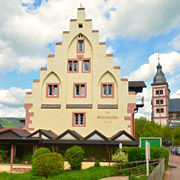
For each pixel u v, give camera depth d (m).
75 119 25.44
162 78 107.50
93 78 25.86
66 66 26.47
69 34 27.12
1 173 19.66
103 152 22.89
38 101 25.94
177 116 110.31
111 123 24.80
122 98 25.20
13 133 22.23
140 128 65.75
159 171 13.34
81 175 17.23
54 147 23.17
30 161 22.03
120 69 25.78
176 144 70.12
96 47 26.48
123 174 17.34
